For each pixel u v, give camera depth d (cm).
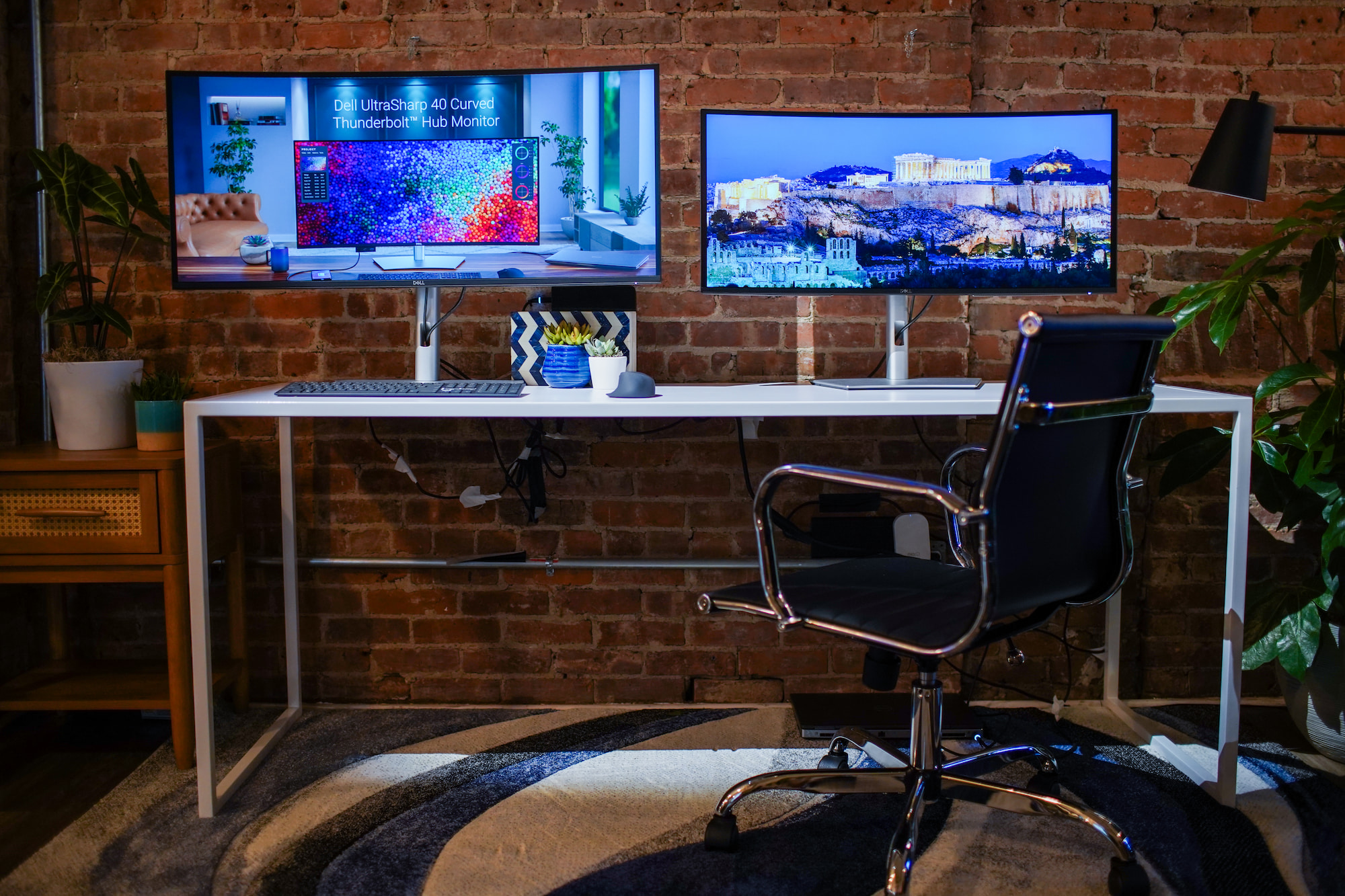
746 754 224
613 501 257
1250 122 214
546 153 217
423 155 217
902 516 250
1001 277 222
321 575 258
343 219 218
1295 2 253
